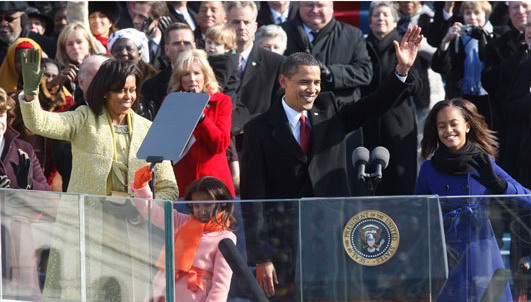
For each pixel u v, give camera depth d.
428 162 21.89
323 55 30.08
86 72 24.22
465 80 31.11
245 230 18.47
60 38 30.00
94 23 33.59
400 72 22.56
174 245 18.27
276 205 18.47
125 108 20.14
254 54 29.30
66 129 20.00
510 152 28.02
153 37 33.44
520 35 30.50
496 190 20.80
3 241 19.22
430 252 18.34
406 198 18.36
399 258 18.39
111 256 18.45
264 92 29.19
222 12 33.31
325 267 18.44
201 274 18.42
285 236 18.47
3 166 22.91
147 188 19.30
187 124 18.41
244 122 27.70
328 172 22.53
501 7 36.50
